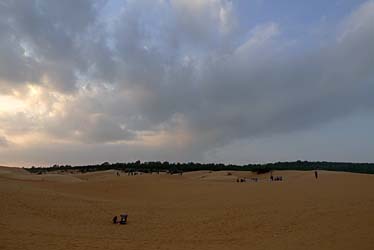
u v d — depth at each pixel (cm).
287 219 2084
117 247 1464
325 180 4569
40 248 1348
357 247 1383
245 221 2130
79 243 1494
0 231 1627
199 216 2419
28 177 6525
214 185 4731
